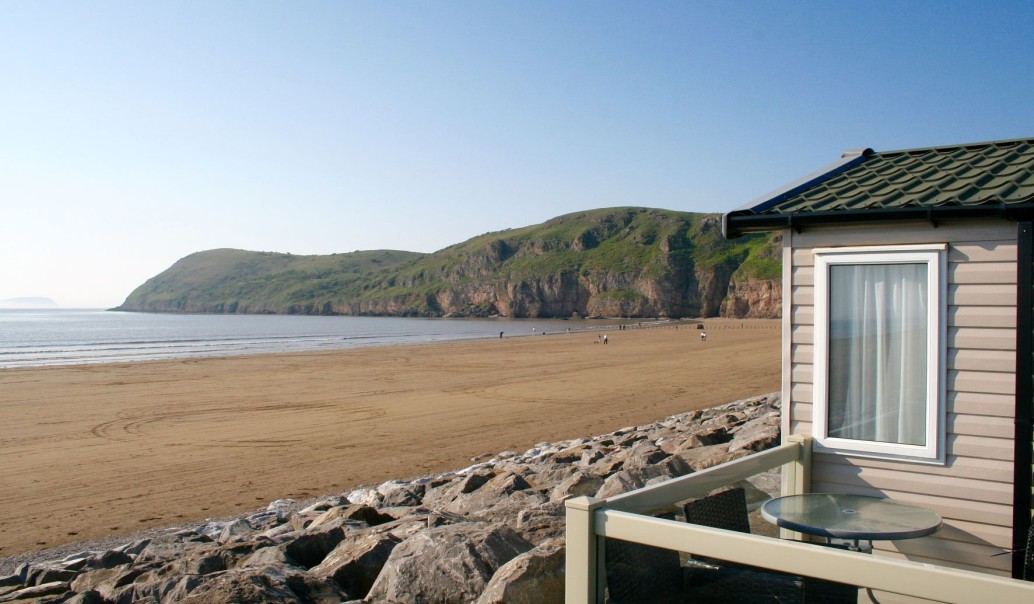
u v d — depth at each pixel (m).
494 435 17.50
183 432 19.05
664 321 176.50
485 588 4.62
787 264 5.22
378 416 21.39
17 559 8.96
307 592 5.20
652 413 21.03
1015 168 5.12
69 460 15.45
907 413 4.79
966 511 4.50
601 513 3.36
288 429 19.23
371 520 7.79
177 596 5.17
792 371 5.21
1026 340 4.17
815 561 2.86
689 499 3.97
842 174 6.06
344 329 138.38
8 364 46.75
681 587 3.75
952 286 4.57
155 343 82.19
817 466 5.07
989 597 2.55
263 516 9.95
